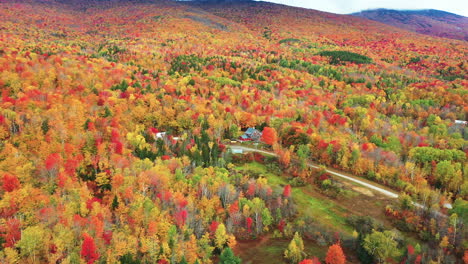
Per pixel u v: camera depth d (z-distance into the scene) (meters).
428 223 83.56
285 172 115.06
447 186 102.88
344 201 97.94
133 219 74.31
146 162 96.19
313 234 82.50
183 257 63.41
